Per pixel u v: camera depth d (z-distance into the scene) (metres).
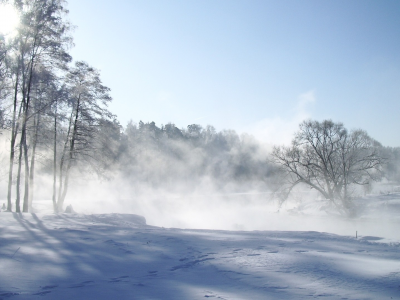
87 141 29.56
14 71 21.88
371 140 36.91
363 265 7.79
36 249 9.09
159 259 8.39
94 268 7.27
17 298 4.97
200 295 5.44
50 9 22.44
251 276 6.78
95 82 29.23
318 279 6.51
